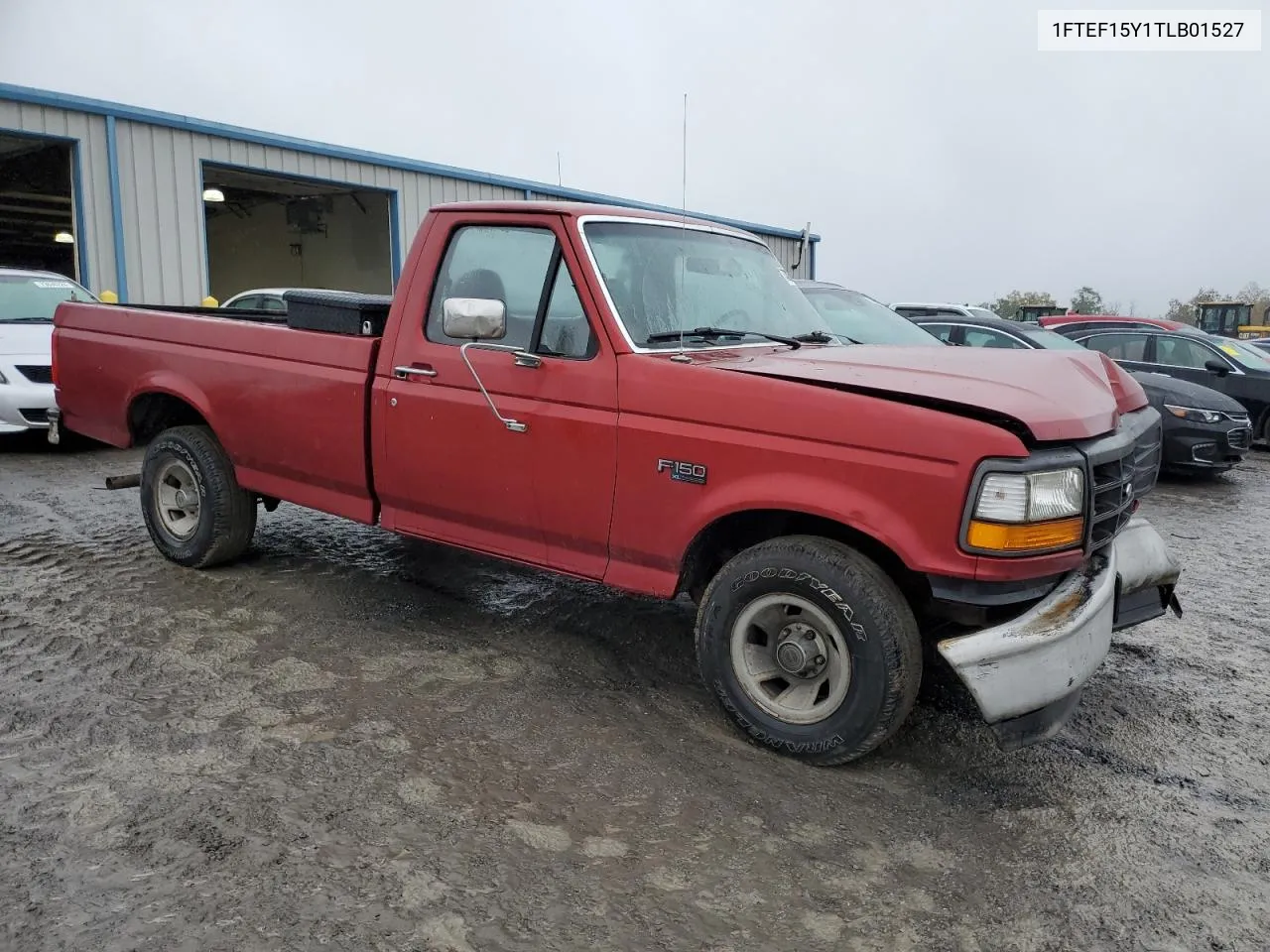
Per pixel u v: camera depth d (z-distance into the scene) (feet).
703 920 8.30
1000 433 9.78
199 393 16.51
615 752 11.28
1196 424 31.73
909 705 10.64
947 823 10.05
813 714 11.02
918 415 10.08
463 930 8.00
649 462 11.64
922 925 8.37
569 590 17.24
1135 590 12.91
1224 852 9.66
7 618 14.89
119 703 12.02
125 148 48.73
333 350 14.69
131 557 18.40
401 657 13.89
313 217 79.97
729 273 14.26
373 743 11.24
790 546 10.97
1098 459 10.56
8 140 50.72
